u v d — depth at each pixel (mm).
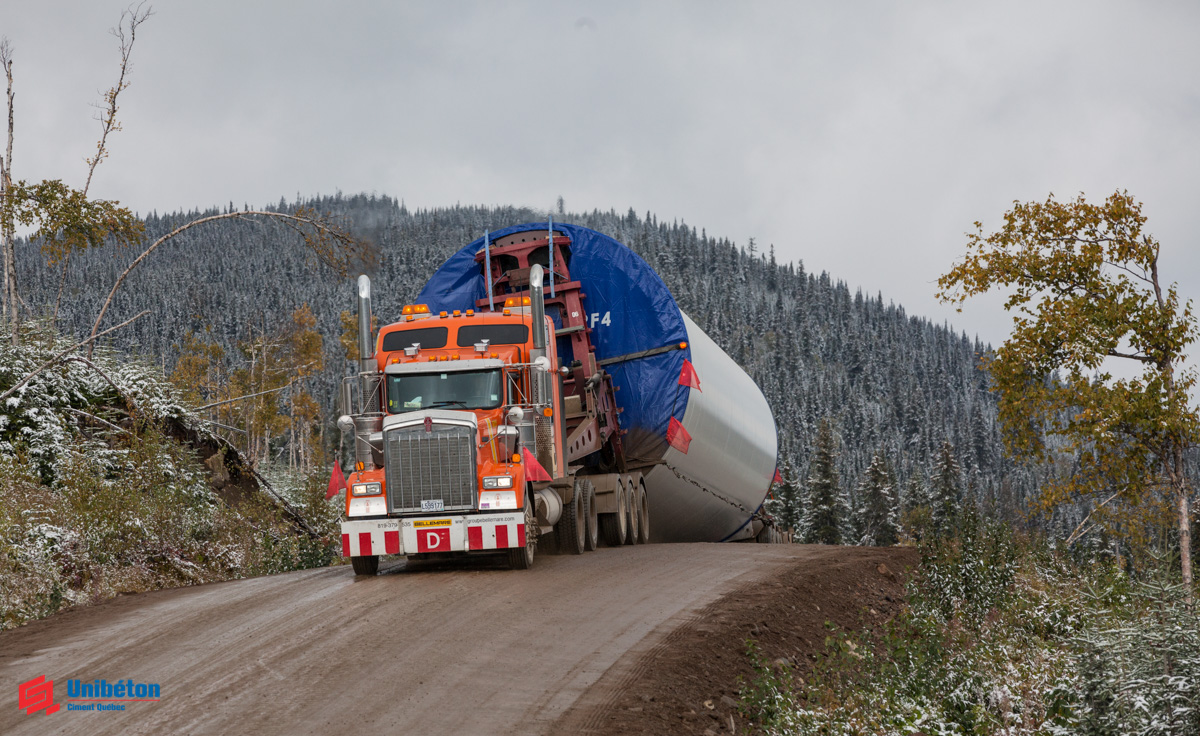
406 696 7367
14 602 12586
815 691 8531
